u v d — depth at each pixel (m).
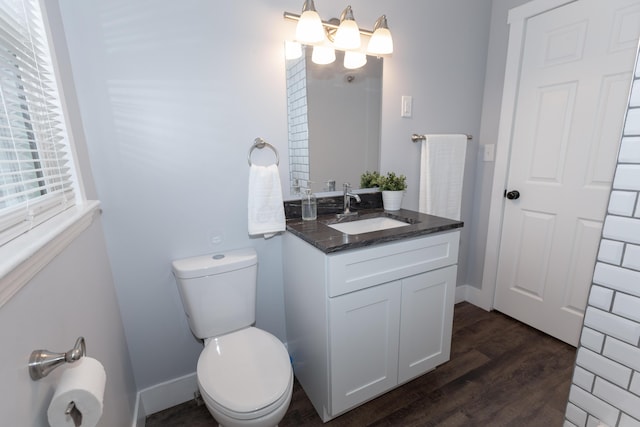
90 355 0.84
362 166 1.74
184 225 1.34
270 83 1.41
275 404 0.96
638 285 0.67
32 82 0.81
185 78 1.24
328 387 1.24
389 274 1.26
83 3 1.05
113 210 1.20
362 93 1.65
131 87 1.16
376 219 1.67
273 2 1.36
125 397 1.14
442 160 1.88
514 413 1.34
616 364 0.73
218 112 1.32
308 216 1.54
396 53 1.71
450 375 1.57
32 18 0.84
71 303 0.76
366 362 1.29
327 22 1.49
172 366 1.43
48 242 0.59
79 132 1.05
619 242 0.69
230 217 1.43
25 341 0.52
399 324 1.35
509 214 2.01
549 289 1.84
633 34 1.38
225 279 1.28
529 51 1.79
